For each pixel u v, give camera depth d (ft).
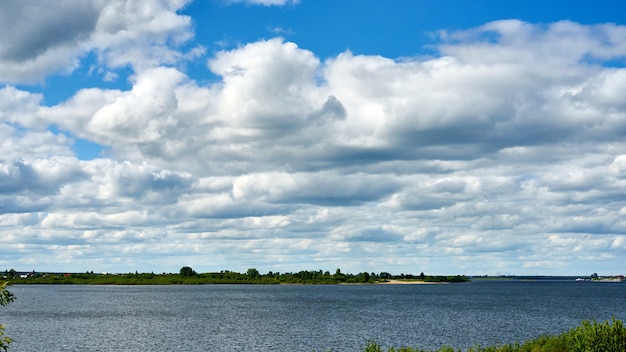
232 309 519.19
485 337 284.20
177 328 338.75
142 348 254.88
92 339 286.05
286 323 367.66
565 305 587.68
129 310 503.20
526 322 372.38
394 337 285.64
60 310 499.51
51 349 252.01
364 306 565.94
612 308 534.37
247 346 258.57
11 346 260.62
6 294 74.59
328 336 291.99
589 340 125.90
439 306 564.30
